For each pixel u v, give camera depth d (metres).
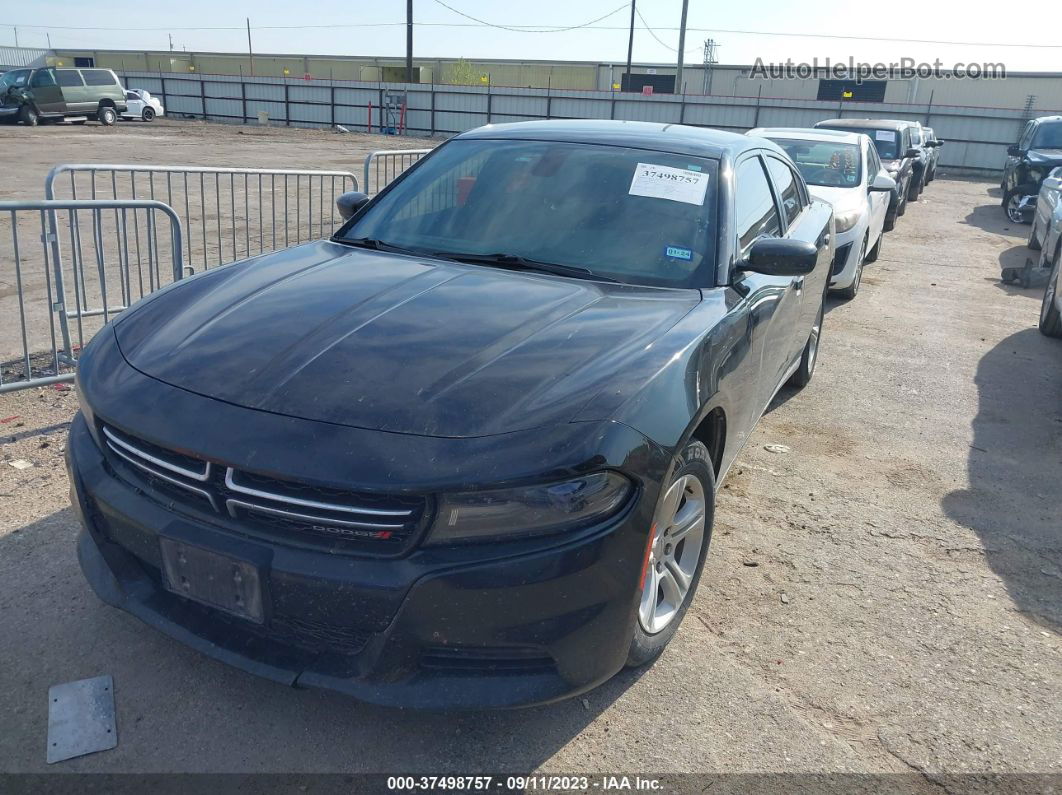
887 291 9.38
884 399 5.73
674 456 2.38
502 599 2.10
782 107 34.81
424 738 2.45
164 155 20.61
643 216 3.38
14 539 3.28
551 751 2.43
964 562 3.63
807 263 3.18
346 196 3.98
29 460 3.96
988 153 31.97
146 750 2.34
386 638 2.11
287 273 3.10
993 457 4.81
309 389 2.27
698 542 2.90
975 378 6.29
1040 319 7.82
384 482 2.04
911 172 15.74
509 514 2.09
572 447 2.14
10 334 5.99
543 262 3.21
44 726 2.39
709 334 2.78
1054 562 3.67
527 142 3.86
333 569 2.09
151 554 2.30
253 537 2.16
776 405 5.52
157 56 66.69
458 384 2.29
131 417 2.30
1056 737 2.60
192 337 2.59
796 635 3.05
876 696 2.75
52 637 2.75
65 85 30.22
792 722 2.61
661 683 2.75
